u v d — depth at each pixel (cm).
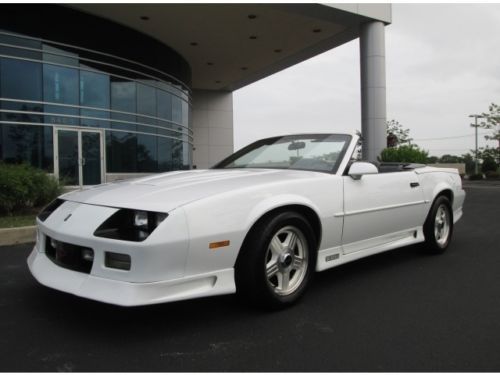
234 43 1731
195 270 266
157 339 264
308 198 328
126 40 1538
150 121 1638
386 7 1471
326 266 348
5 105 1259
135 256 247
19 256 497
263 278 295
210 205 271
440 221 502
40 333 272
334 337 270
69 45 1379
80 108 1409
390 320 298
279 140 437
